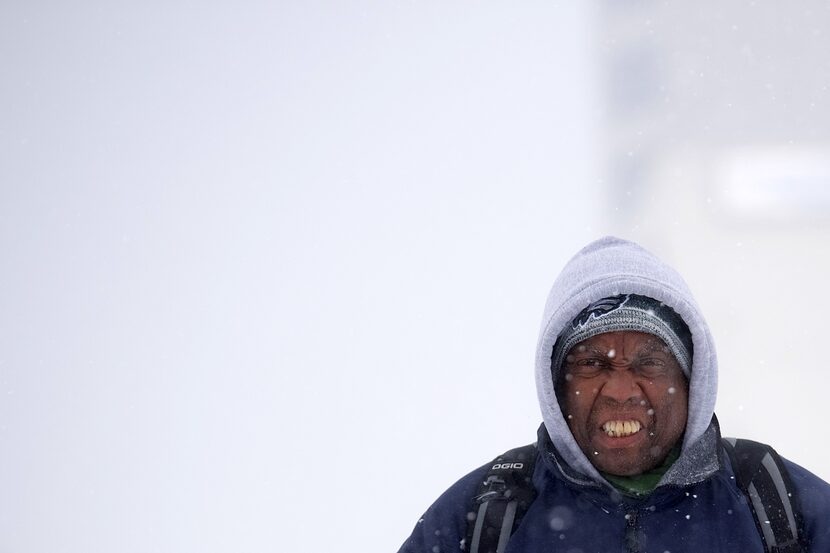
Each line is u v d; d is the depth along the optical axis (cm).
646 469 448
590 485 446
